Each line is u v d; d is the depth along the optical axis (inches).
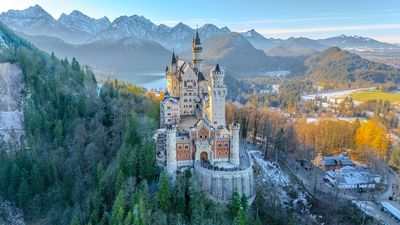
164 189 5044.3
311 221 5940.0
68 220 5787.4
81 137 7165.4
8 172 6815.9
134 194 4963.1
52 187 6633.9
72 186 6486.2
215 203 5280.5
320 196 6643.7
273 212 5772.6
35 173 6599.4
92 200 5423.2
